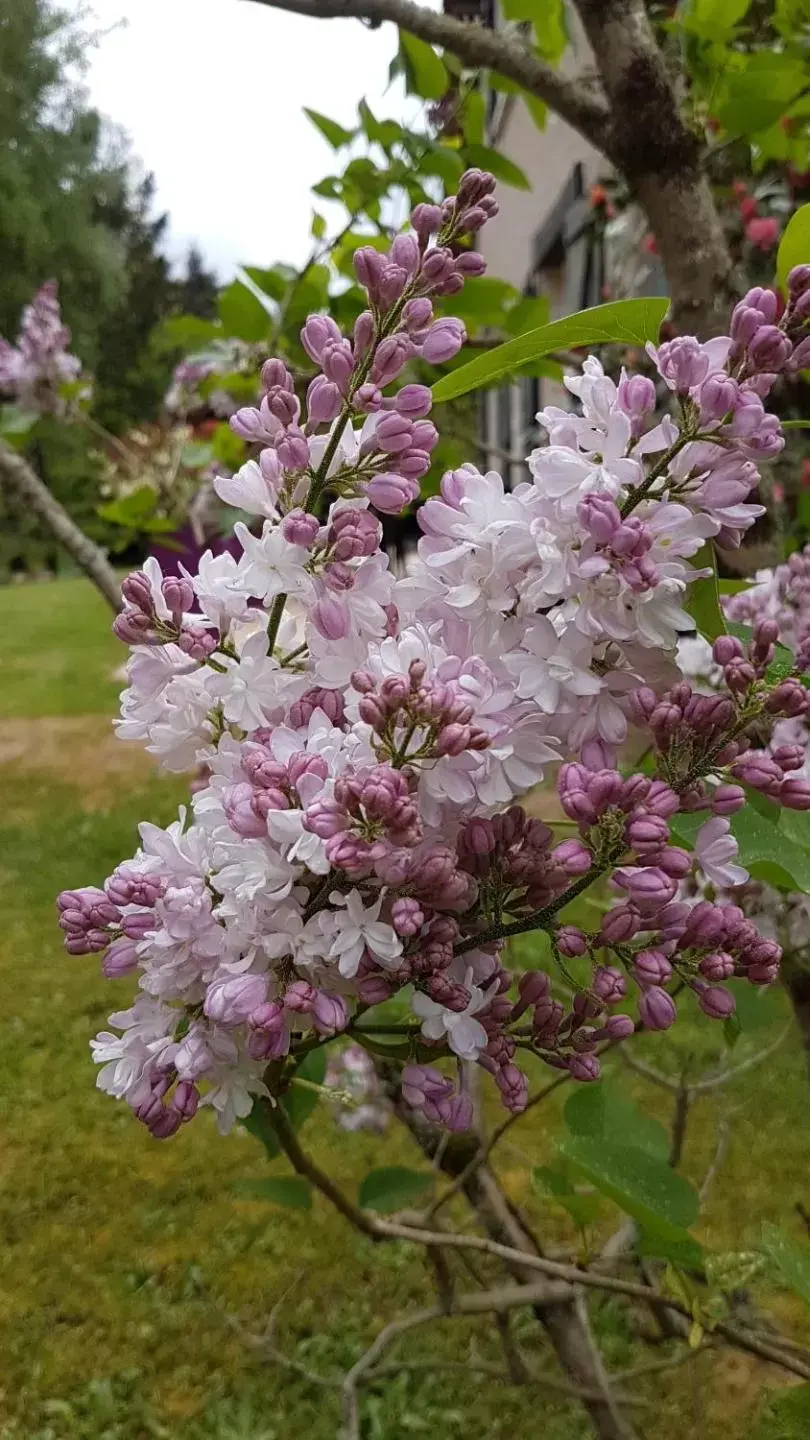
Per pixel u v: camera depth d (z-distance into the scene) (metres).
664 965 0.26
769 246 1.01
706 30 0.61
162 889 0.27
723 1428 0.73
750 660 0.25
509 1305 0.54
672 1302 0.47
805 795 0.25
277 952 0.25
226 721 0.30
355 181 0.73
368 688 0.24
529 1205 0.96
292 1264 0.99
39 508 0.71
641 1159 0.41
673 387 0.25
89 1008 1.41
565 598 0.25
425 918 0.25
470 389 0.32
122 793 2.24
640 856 0.25
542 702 0.24
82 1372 0.89
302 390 0.76
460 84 0.73
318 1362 0.88
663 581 0.24
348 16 0.50
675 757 0.25
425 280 0.27
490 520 0.26
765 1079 1.03
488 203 0.28
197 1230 1.03
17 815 2.13
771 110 0.56
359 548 0.26
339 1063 1.02
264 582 0.26
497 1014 0.27
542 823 0.27
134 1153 1.14
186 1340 0.92
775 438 0.24
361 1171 1.07
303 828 0.24
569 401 1.55
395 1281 0.96
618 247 1.51
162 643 0.29
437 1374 0.85
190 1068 0.27
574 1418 0.79
